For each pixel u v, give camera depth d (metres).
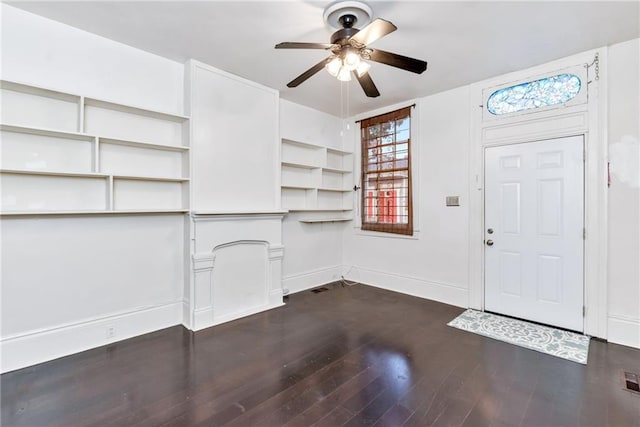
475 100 3.68
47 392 2.08
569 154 3.07
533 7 2.25
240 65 3.26
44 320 2.50
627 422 1.80
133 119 2.96
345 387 2.16
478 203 3.68
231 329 3.16
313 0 2.19
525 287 3.37
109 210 2.66
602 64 2.86
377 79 3.57
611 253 2.88
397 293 4.42
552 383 2.20
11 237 2.36
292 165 4.41
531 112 3.29
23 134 2.41
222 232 3.38
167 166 3.20
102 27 2.59
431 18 2.38
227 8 2.30
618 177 2.84
